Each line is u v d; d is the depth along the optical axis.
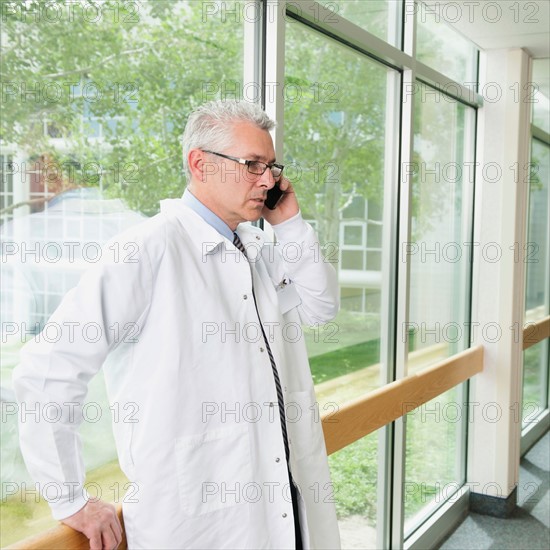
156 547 1.34
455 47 3.69
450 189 3.76
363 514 3.00
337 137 2.63
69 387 1.24
